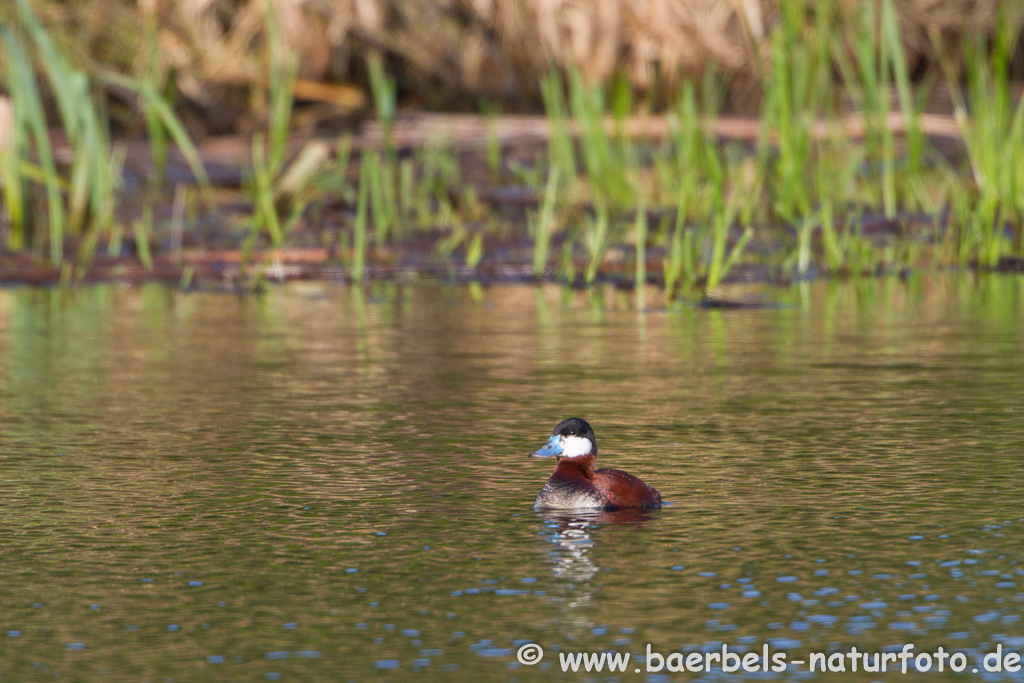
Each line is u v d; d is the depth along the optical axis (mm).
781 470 9305
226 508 8508
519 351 13898
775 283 18250
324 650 6211
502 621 6535
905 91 21156
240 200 22422
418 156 23734
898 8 28109
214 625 6535
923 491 8742
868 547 7578
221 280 18828
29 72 19625
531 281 18688
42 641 6359
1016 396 11547
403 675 5930
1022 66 28625
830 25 24734
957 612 6578
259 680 5895
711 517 8195
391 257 19453
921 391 11805
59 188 21609
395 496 8758
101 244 20312
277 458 9789
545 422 10836
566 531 7938
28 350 14148
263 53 26312
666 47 26656
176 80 26172
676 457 9688
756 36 26781
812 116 22891
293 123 25938
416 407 11422
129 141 25594
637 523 8094
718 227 17469
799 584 6988
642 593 6887
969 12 28250
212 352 14000
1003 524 8000
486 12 26844
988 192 19188
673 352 13781
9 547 7766
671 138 22984
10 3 24969
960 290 17562
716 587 6957
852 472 9227
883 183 22672
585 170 23750
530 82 27047
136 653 6203
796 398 11594
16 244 20156
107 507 8562
